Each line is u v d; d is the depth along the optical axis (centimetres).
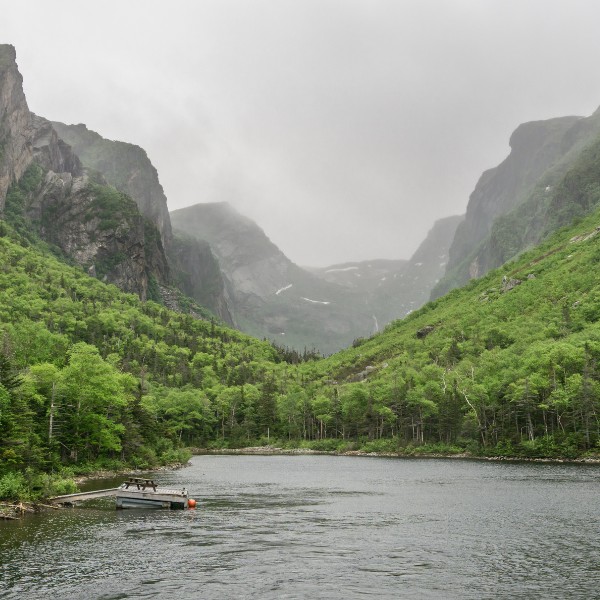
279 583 3216
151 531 4616
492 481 8112
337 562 3659
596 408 11638
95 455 9694
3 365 7044
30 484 6194
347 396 18612
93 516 5281
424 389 16225
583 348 14000
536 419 13412
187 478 9125
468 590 3095
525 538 4341
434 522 5047
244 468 11312
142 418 11756
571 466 10169
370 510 5769
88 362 9081
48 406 8562
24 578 3272
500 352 17488
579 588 3128
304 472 10319
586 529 4662
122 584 3181
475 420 14000
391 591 3083
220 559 3725
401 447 15288
